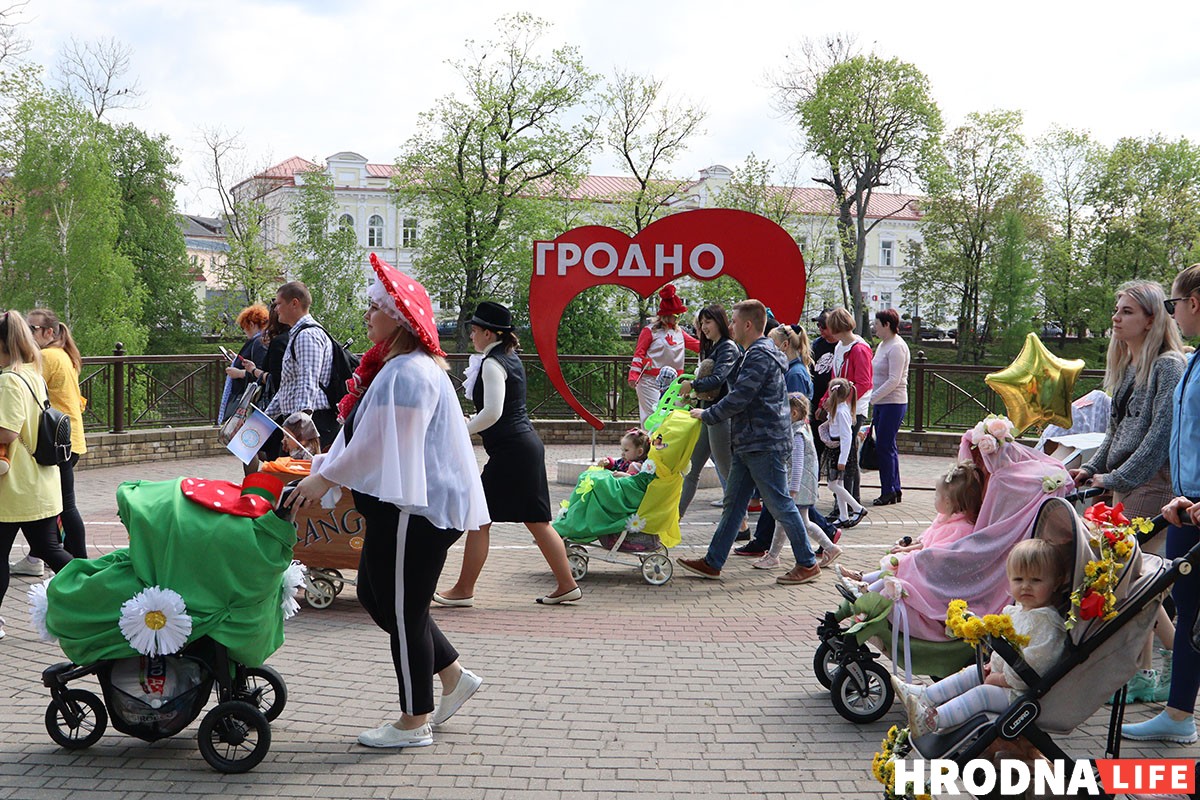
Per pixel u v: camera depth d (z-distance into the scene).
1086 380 17.53
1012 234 53.47
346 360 7.81
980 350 56.53
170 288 60.50
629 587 7.36
